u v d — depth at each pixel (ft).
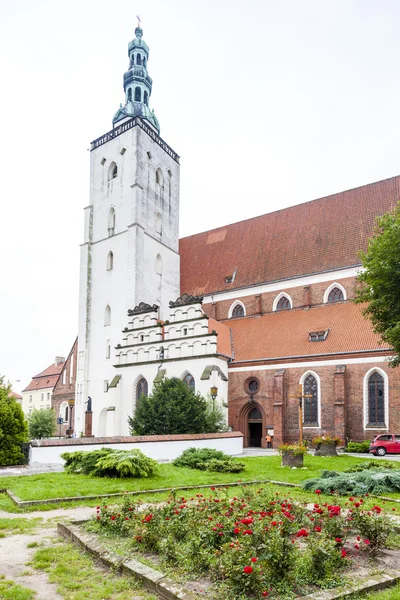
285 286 180.14
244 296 189.98
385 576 29.96
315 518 37.88
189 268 220.43
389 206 171.53
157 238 207.00
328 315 160.86
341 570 31.14
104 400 188.24
